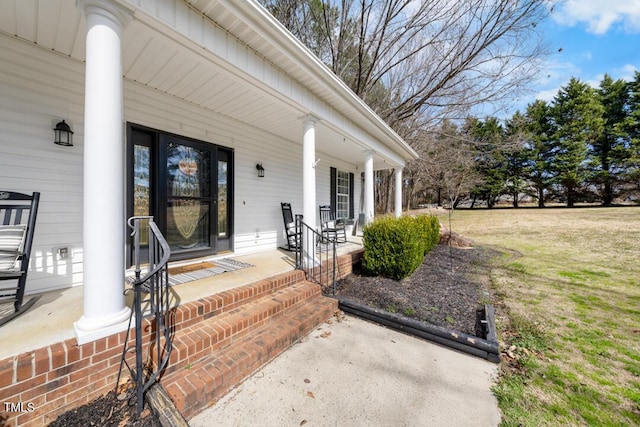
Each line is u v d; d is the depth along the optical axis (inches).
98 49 62.0
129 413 58.6
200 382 65.5
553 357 89.4
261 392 71.2
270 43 98.7
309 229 141.1
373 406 67.2
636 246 250.5
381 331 108.3
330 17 342.3
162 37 79.1
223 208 163.0
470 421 62.9
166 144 130.8
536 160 759.1
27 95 90.2
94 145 61.6
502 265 210.2
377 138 225.8
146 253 125.9
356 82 394.9
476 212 667.4
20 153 89.1
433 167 479.8
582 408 67.1
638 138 640.4
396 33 362.9
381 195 647.8
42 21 78.2
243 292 100.3
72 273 100.1
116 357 64.6
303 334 101.7
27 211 90.8
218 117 155.1
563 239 306.2
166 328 69.1
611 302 135.0
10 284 87.2
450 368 84.3
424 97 402.6
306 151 141.9
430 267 201.3
